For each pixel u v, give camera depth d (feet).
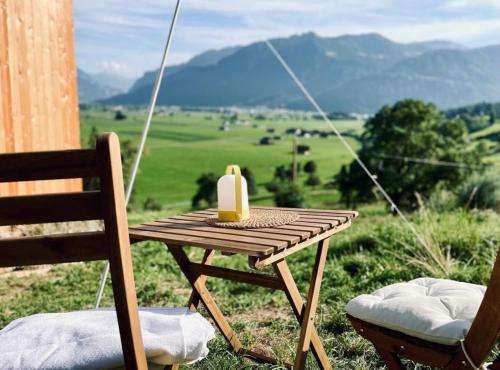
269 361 8.05
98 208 3.81
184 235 6.19
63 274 16.47
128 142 141.79
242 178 7.14
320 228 6.48
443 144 123.75
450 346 5.30
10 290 14.87
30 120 16.74
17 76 16.12
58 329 4.94
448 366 5.38
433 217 21.70
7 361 4.35
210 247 5.58
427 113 124.98
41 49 17.28
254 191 232.12
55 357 4.38
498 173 37.11
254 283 7.06
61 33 18.44
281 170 249.14
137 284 14.19
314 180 226.58
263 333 9.95
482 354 5.07
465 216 20.79
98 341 4.57
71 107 19.16
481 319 5.03
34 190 16.75
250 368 7.99
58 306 12.88
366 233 19.61
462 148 125.08
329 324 10.04
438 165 119.44
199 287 8.04
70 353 4.42
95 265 17.31
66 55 18.78
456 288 6.55
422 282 7.08
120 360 4.39
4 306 12.99
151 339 4.58
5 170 3.74
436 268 13.70
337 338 9.34
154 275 15.56
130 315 3.93
